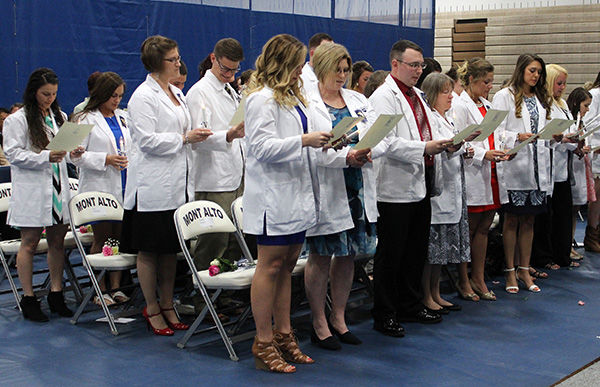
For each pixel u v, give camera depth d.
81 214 4.58
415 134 4.37
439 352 4.09
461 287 5.33
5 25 6.35
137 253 4.46
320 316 4.15
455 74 5.45
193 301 4.83
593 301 5.27
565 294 5.48
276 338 3.91
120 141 5.11
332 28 9.09
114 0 6.91
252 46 8.05
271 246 3.62
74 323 4.69
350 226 3.84
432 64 5.28
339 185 3.81
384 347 4.18
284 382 3.60
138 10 7.07
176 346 4.21
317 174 3.71
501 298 5.36
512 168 5.40
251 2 8.01
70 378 3.69
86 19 6.78
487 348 4.17
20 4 6.41
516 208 5.45
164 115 4.29
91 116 5.04
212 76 4.71
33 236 4.77
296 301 4.51
